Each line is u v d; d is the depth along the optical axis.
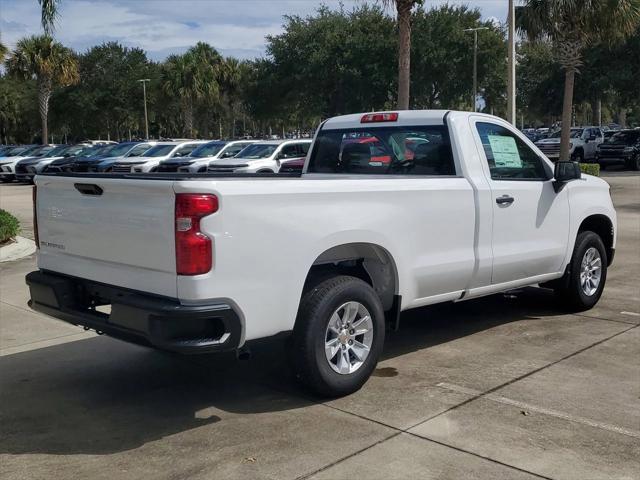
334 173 6.76
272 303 4.47
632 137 30.78
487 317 7.18
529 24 21.42
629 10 19.97
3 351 6.32
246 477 3.83
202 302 4.17
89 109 57.00
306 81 40.16
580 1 19.78
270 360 5.95
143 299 4.35
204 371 5.69
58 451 4.22
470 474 3.81
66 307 4.95
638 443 4.18
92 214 4.72
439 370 5.53
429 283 5.53
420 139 6.14
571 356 5.82
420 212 5.37
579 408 4.71
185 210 4.12
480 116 6.22
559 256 6.81
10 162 30.09
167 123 78.06
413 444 4.19
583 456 4.01
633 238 12.23
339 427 4.46
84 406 4.96
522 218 6.30
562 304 7.29
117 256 4.57
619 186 22.69
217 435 4.39
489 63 38.34
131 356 6.13
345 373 4.93
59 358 6.10
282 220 4.48
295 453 4.11
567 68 21.52
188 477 3.85
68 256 5.02
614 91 40.28
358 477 3.80
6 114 71.75
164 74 54.38
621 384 5.15
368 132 6.52
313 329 4.69
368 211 4.99
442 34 37.75
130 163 23.56
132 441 4.34
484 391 5.04
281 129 86.44
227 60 57.25
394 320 5.38
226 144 22.77
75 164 25.91
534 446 4.14
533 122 100.31
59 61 44.59
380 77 37.34
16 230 11.83
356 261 5.37
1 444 4.34
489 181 6.01
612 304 7.66
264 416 4.68
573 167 6.54
